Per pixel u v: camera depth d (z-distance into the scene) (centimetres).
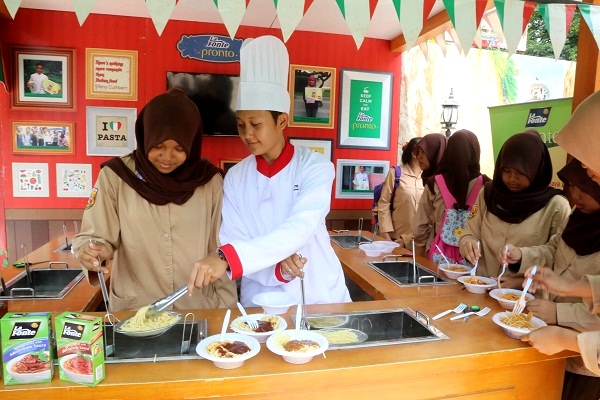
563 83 519
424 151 347
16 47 392
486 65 493
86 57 404
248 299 182
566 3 176
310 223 153
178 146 153
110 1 373
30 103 400
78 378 107
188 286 136
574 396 171
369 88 461
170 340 136
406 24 156
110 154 417
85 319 107
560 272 177
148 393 110
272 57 157
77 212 418
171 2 131
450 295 192
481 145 503
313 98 450
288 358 123
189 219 166
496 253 225
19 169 407
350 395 127
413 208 394
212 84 421
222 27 421
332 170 172
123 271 169
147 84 416
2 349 106
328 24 422
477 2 169
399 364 125
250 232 170
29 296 197
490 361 134
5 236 411
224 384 113
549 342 133
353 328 159
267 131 159
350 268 258
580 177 162
